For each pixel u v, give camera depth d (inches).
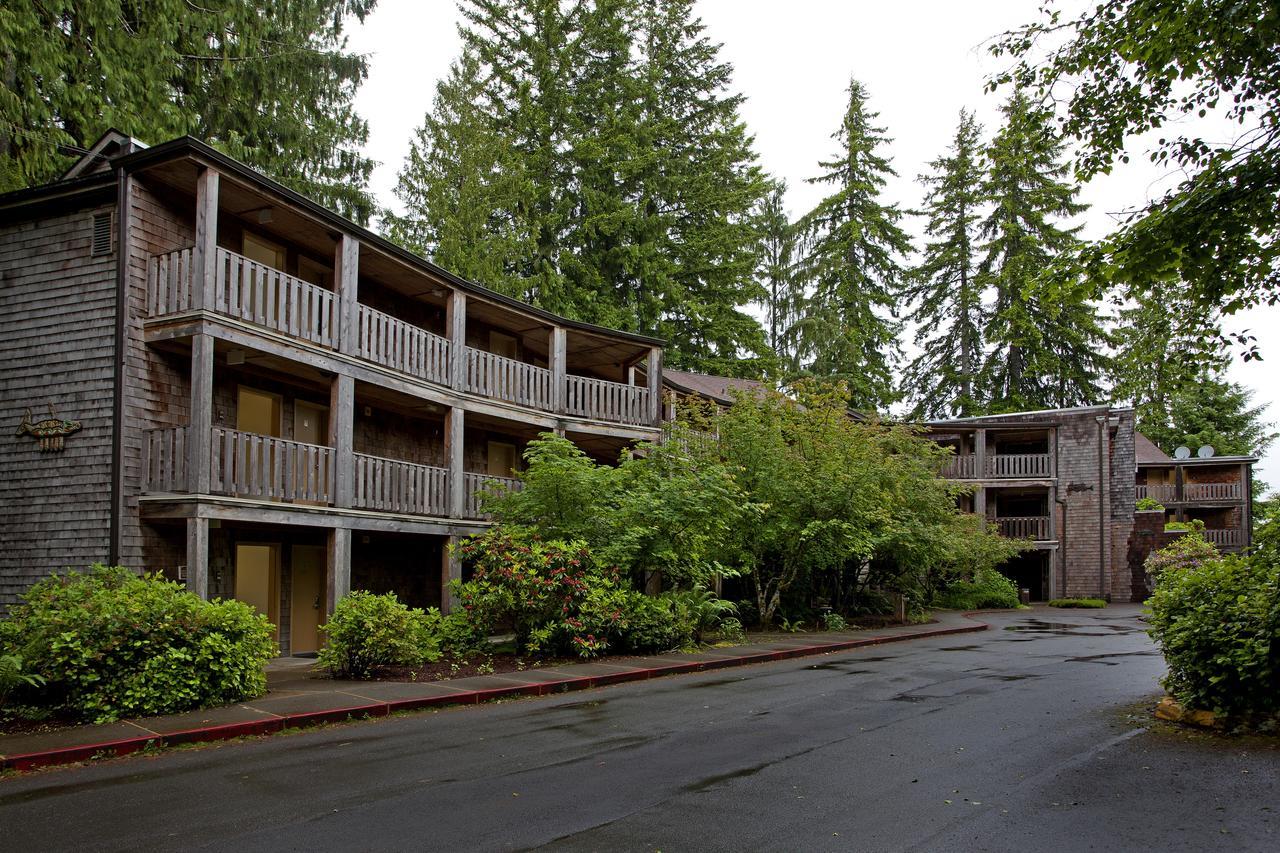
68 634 362.6
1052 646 671.1
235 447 590.2
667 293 1446.9
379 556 740.7
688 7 1637.6
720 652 607.2
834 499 799.1
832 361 1723.7
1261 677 319.6
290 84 982.4
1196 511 1704.0
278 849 204.7
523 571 560.7
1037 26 369.1
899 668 535.2
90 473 521.3
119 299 520.4
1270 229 333.1
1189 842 207.0
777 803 239.8
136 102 778.8
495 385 784.3
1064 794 247.1
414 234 1314.0
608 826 220.7
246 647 409.4
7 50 643.5
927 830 217.2
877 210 1847.9
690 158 1603.1
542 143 1448.1
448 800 243.1
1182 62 344.8
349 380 623.8
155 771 284.7
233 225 610.2
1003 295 1894.7
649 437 920.9
